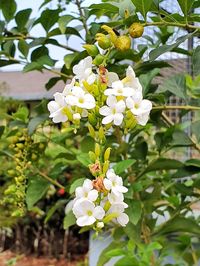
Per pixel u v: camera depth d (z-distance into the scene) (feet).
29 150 1.12
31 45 1.02
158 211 1.20
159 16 0.73
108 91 0.62
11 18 1.05
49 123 1.13
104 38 0.68
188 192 1.11
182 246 1.16
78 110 0.63
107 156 0.63
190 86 1.18
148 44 1.11
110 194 0.59
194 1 0.73
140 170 1.09
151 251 0.96
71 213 1.04
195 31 0.73
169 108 0.97
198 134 0.99
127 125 0.63
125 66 0.96
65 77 1.07
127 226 0.98
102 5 0.76
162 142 1.04
